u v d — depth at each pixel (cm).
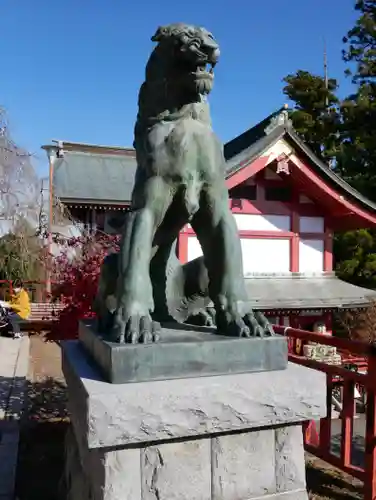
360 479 356
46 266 769
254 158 830
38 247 777
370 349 333
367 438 342
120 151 1661
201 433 186
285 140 856
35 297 1276
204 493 194
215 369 198
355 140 1528
